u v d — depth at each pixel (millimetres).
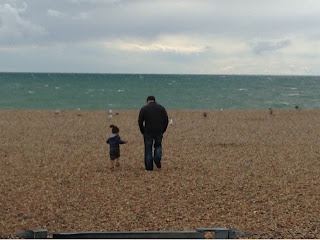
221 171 12273
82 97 65938
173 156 14953
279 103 57219
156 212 8344
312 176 11602
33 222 7816
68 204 8984
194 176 11602
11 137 20203
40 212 8430
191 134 21391
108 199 9344
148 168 12461
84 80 155375
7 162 13805
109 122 27422
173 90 91312
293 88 107938
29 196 9633
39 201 9227
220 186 10438
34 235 4973
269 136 20828
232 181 10961
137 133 21984
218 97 69500
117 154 12742
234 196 9508
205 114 31406
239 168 12711
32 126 24969
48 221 7871
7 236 6852
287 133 22141
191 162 13773
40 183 10883
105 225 7590
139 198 9398
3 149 16578
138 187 10414
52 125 25547
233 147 17141
